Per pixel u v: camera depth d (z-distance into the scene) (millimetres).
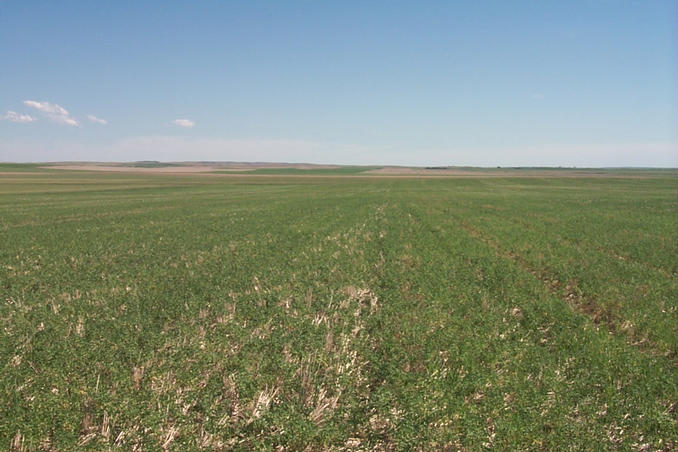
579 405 7250
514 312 12055
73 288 14188
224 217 38875
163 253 20938
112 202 58500
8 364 8070
